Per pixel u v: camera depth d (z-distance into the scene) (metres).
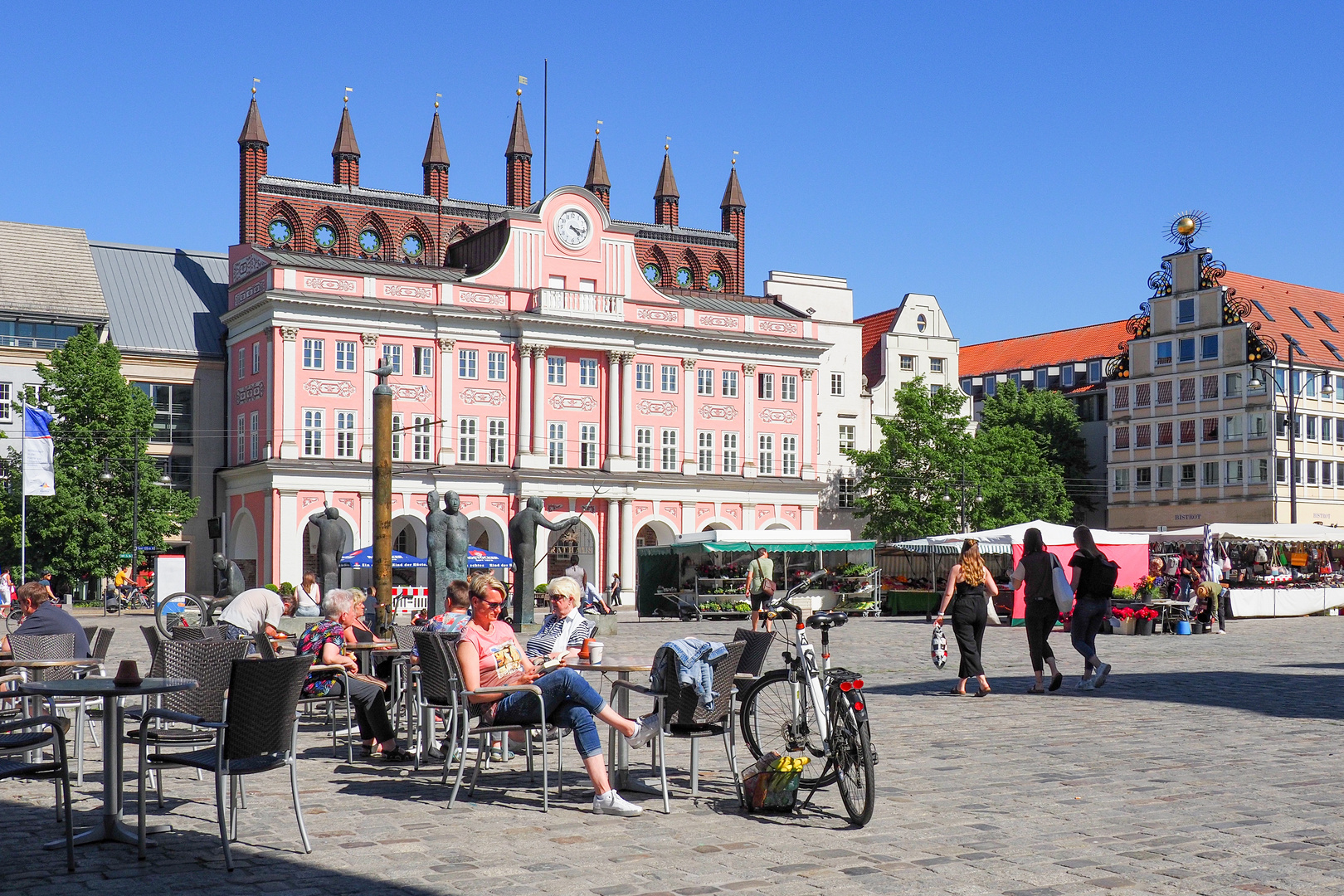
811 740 11.34
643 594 60.41
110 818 9.89
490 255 77.44
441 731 15.57
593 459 77.12
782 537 56.34
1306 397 87.25
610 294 77.44
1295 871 8.73
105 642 16.06
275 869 8.95
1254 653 29.83
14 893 8.37
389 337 72.62
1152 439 91.44
